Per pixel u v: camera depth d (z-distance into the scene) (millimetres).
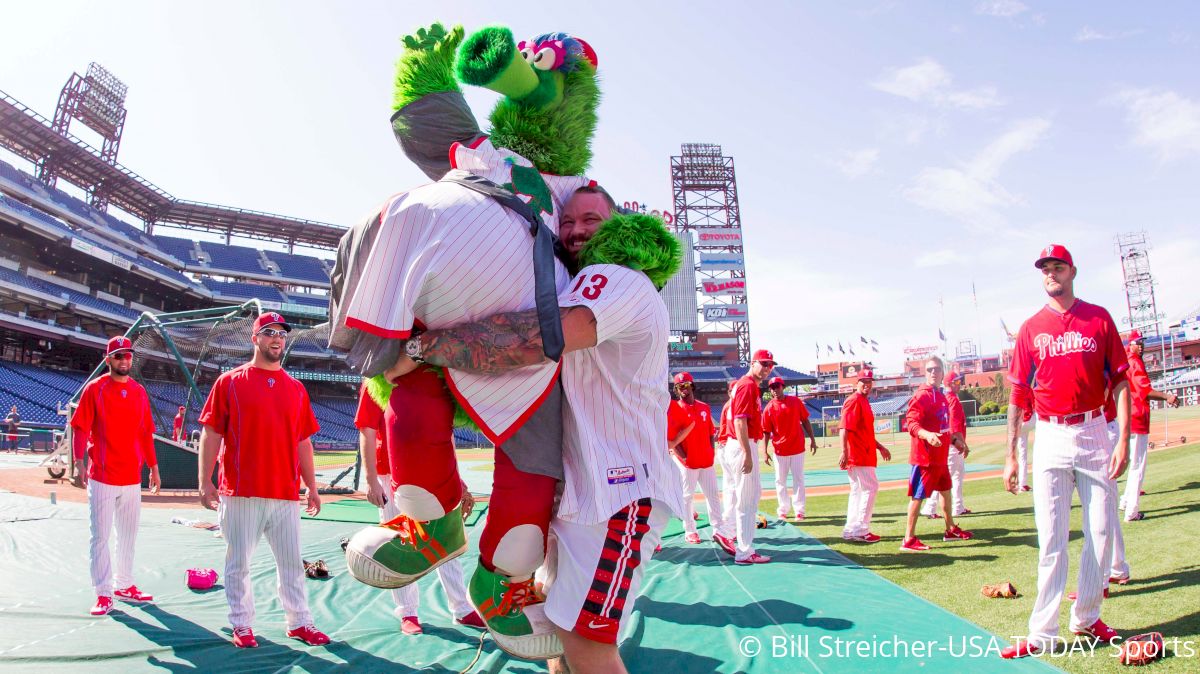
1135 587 4793
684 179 58156
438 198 1723
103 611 4828
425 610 5016
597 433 1899
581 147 2258
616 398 1932
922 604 4809
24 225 34750
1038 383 4004
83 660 3887
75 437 4914
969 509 9359
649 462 1972
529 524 1820
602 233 1931
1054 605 3715
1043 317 4043
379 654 3996
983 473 14875
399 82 2121
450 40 2109
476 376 1745
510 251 1697
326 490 14375
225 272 54188
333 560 6855
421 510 1886
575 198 2111
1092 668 3395
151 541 7742
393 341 1642
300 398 4570
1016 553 6301
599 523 1815
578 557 1818
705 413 7422
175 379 30938
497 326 1636
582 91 2229
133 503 5273
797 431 9656
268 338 4289
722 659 3854
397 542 2072
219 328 13648
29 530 8281
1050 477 3857
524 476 1820
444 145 2076
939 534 7609
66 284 40781
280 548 4277
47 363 40969
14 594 5359
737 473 6656
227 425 4277
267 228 56938
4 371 34125
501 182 1951
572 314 1689
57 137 40688
